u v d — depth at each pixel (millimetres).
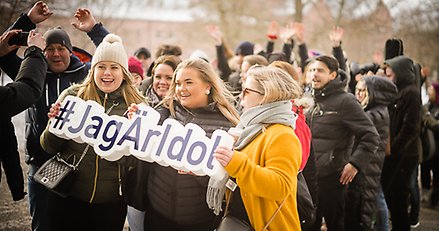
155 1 24625
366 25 19172
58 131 3090
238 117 3248
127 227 5238
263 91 2811
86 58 4613
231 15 23750
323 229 5500
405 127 4988
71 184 3180
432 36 18438
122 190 3248
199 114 3207
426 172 6785
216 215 3031
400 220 5117
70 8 8516
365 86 4648
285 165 2656
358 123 4156
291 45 6508
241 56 6512
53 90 3768
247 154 2785
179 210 3131
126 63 3275
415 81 5109
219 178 2756
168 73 4043
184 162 2850
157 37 31969
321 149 4219
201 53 5449
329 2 20266
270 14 23422
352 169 4121
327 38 19828
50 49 3734
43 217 3746
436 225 5945
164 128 2971
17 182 3309
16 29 3455
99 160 3174
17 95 2887
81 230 3271
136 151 2969
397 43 6031
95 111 3107
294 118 2830
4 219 4941
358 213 4438
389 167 5074
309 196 3189
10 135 3223
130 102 3260
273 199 2641
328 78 4242
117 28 12070
